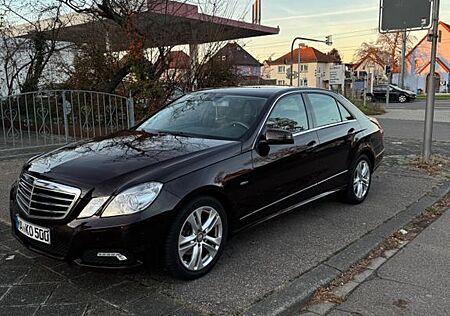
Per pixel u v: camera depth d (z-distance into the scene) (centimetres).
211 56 1238
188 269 362
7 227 483
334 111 570
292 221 526
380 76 5119
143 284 358
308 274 384
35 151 866
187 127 475
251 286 359
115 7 1091
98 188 334
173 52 1188
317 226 509
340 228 504
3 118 900
